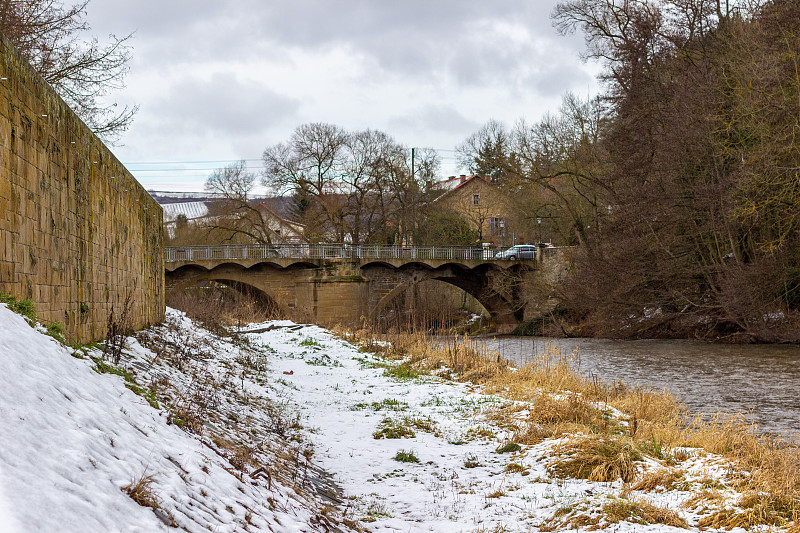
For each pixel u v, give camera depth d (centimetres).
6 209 827
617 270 4159
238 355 2148
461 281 5997
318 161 7119
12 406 476
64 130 1096
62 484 405
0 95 813
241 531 516
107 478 457
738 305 3700
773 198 3284
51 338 732
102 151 1384
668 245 4088
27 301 802
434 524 787
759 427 1644
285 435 1187
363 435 1270
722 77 3678
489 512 827
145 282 1978
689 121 3728
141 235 1914
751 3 3762
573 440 1081
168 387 1057
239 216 7031
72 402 564
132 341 1338
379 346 2909
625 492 867
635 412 1462
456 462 1087
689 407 1941
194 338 2050
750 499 794
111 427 570
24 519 341
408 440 1233
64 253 1084
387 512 834
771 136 3250
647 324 4300
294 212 7612
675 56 4175
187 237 7256
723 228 3762
